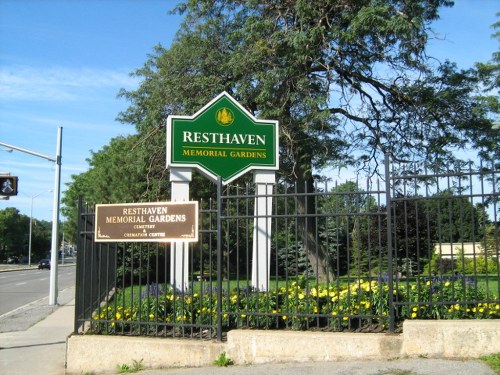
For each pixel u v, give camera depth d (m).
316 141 17.05
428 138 19.50
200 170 9.79
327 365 6.23
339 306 6.91
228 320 7.32
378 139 19.52
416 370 5.73
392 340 6.27
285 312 6.98
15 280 37.22
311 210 16.58
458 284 7.00
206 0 18.91
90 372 7.34
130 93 20.06
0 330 12.34
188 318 7.54
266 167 10.07
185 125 9.77
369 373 5.77
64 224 64.25
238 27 18.94
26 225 101.69
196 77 18.11
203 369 6.61
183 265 7.48
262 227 9.02
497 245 6.50
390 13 16.03
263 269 8.80
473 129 19.17
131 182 25.36
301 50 16.14
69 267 70.88
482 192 6.46
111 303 9.66
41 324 13.23
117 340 7.29
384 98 19.89
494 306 6.54
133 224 7.73
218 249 7.24
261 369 6.31
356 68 17.73
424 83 19.06
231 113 10.02
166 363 7.01
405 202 6.72
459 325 6.12
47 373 7.82
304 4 16.38
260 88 17.34
